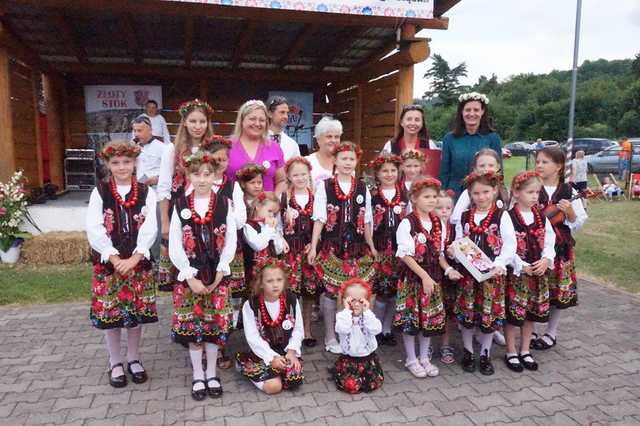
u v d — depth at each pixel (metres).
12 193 6.13
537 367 3.53
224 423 2.81
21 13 6.56
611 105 61.19
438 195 3.45
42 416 2.87
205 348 3.42
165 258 3.52
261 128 3.63
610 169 20.02
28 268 5.94
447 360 3.62
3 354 3.69
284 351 3.24
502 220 3.41
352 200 3.61
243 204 3.34
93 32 7.72
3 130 6.45
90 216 2.99
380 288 3.79
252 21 7.08
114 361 3.25
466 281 3.39
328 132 3.91
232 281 3.46
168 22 7.30
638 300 5.02
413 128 4.25
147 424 2.80
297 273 3.70
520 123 66.88
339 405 3.02
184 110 3.41
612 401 3.09
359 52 8.80
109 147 3.00
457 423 2.83
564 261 3.64
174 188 3.46
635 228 9.15
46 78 9.34
